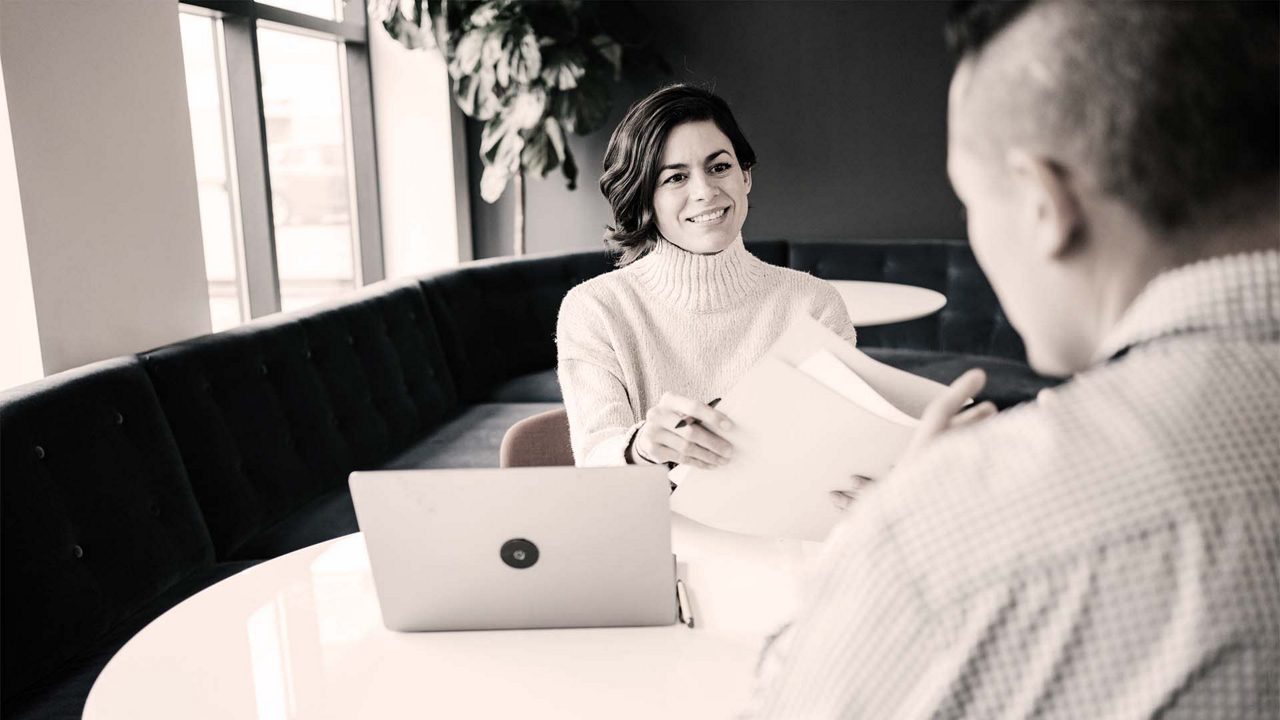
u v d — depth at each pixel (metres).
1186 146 0.46
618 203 1.97
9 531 1.79
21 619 1.78
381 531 1.14
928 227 5.14
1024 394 4.16
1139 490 0.46
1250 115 0.45
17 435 1.86
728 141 1.90
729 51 5.11
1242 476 0.46
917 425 1.23
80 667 1.88
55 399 2.00
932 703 0.47
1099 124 0.47
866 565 0.50
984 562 0.47
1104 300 0.51
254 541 2.53
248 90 3.66
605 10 4.91
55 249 2.30
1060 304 0.52
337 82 4.72
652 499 1.11
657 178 1.91
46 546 1.86
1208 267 0.48
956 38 0.53
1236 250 0.48
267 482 2.61
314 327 3.04
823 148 5.15
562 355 1.96
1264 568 0.44
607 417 1.81
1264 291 0.47
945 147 5.04
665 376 1.98
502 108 4.47
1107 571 0.45
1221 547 0.45
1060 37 0.48
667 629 1.21
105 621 1.96
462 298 4.18
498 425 3.61
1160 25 0.45
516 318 4.48
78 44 2.36
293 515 2.69
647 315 2.00
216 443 2.46
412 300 3.74
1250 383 0.47
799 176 5.20
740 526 1.38
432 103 4.74
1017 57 0.49
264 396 2.70
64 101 2.32
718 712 1.02
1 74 2.15
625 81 5.16
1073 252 0.50
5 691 1.74
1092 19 0.47
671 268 1.97
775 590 1.31
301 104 4.55
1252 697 0.44
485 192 4.56
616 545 1.14
